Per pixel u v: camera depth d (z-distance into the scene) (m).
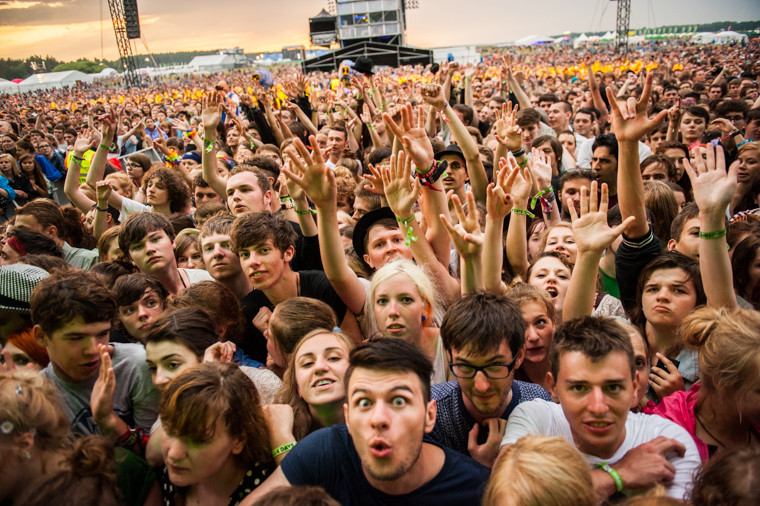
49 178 9.27
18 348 2.76
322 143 7.96
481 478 1.88
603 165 5.05
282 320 2.76
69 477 1.70
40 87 53.22
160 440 2.17
